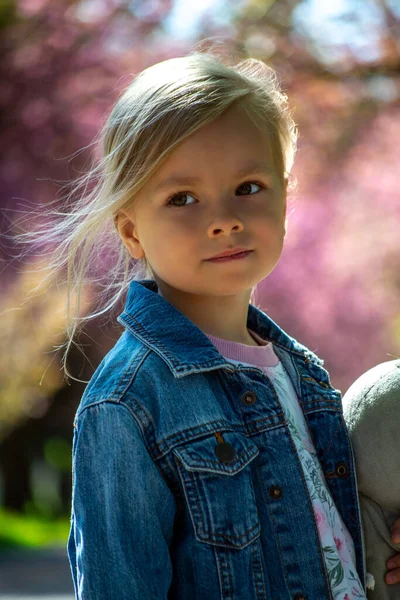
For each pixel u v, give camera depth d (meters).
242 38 9.28
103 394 2.07
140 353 2.15
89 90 11.18
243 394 2.20
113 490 1.99
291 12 9.30
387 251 15.08
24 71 11.17
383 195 13.21
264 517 2.10
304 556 2.11
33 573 12.13
